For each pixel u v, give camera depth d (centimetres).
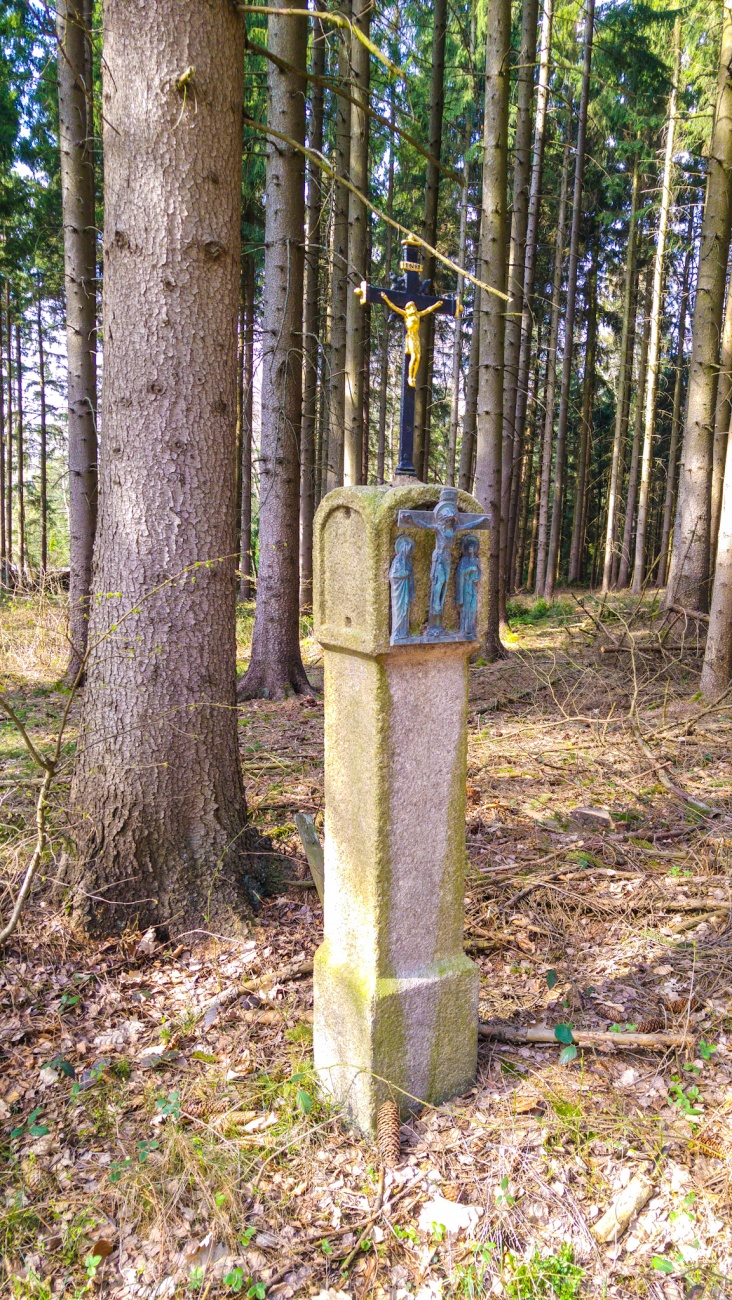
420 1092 254
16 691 762
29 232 1413
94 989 319
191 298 342
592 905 374
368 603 221
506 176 880
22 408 2275
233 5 333
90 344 841
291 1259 206
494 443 958
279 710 768
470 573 238
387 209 1698
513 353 1230
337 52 1071
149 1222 218
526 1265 201
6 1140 246
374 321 1920
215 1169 230
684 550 931
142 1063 278
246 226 1353
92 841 356
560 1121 245
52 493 2716
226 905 364
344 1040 252
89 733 362
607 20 1590
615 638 963
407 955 249
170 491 350
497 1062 278
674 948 339
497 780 559
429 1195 222
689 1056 268
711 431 925
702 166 1850
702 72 1462
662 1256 203
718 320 911
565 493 2736
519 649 1023
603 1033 277
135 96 325
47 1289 200
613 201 2036
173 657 358
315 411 1448
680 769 565
